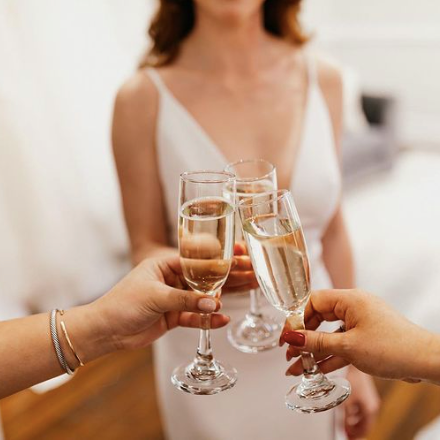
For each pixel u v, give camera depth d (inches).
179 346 68.7
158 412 112.6
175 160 69.1
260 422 67.8
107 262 156.9
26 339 45.6
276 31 75.9
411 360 39.7
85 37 151.1
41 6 141.3
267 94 71.8
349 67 273.3
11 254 139.6
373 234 178.7
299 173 70.4
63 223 146.9
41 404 117.3
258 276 41.8
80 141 149.5
